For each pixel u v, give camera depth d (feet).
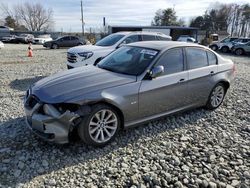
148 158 11.48
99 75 13.17
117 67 14.28
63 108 11.05
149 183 9.75
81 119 11.29
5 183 9.51
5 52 63.67
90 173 10.28
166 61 14.21
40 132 11.58
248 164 11.34
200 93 16.31
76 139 12.46
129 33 29.94
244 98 21.29
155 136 13.58
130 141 12.92
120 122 12.76
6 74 29.94
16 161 10.87
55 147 12.01
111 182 9.75
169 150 12.24
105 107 11.82
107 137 12.31
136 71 13.42
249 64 50.34
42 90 11.89
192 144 12.94
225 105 19.21
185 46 15.48
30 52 54.19
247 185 9.90
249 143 13.30
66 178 9.93
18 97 20.01
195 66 15.83
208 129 14.83
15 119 15.20
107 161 11.14
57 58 50.98
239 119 16.66
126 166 10.80
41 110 11.36
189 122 15.66
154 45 15.19
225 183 9.99
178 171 10.63
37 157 11.21
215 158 11.69
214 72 17.02
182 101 15.28
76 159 11.18
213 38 131.34
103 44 28.91
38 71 32.99
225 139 13.67
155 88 13.47
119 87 12.28
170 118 15.97
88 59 25.88
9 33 160.97
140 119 13.43
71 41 91.86
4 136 12.98
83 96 11.27
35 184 9.53
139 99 12.91
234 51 77.10
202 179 10.14
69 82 12.34
